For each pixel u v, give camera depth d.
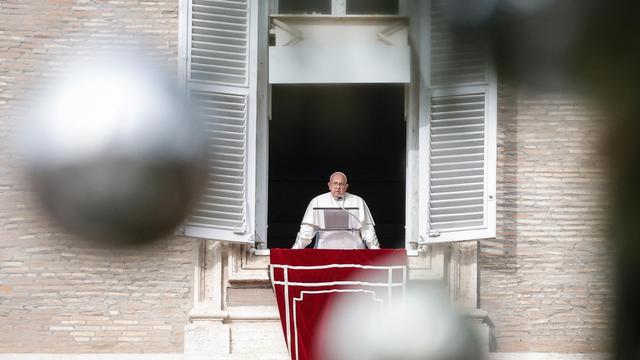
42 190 1.29
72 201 1.29
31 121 1.32
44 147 1.30
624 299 1.12
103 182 1.30
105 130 1.31
